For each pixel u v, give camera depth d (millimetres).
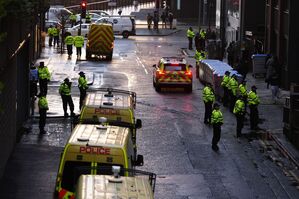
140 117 74750
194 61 119312
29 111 71312
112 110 48094
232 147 63562
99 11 177875
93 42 115688
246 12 115562
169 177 53500
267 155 61156
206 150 62125
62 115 72438
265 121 73500
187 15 181125
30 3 52344
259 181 53594
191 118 75250
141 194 30094
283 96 87250
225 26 126875
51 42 131625
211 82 88062
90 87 90812
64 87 71250
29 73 70250
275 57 88375
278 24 96500
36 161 55250
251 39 110688
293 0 90125
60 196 36844
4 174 51125
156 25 164250
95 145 37062
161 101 84250
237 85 77250
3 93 48062
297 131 63625
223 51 115125
